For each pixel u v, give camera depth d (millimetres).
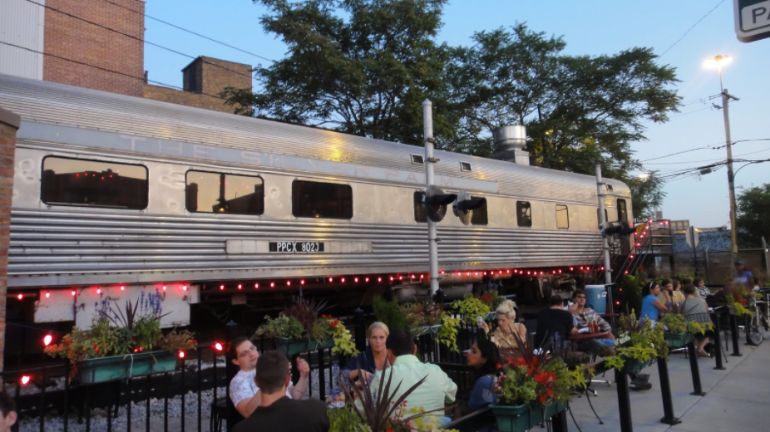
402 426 3010
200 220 8828
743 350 10258
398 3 18703
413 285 12375
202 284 9250
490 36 25641
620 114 25562
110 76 20297
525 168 15633
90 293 7703
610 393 7191
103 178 7941
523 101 26312
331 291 12344
